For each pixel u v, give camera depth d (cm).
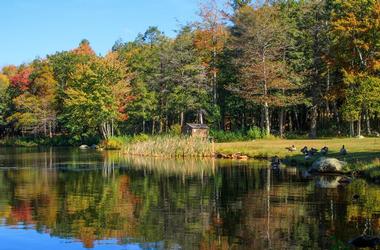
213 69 8100
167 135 6662
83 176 3644
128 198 2586
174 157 5503
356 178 3188
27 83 10600
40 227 1927
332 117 8244
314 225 1886
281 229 1838
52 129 10569
